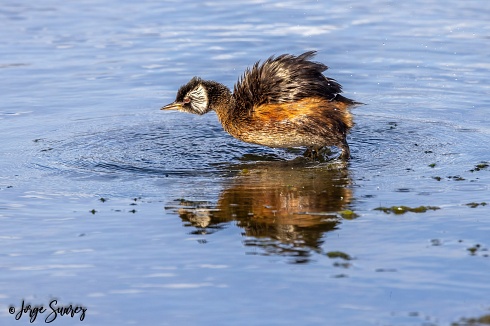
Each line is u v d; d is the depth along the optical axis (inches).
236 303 477.1
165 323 456.8
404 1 1245.1
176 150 783.7
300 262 530.3
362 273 511.2
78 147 786.2
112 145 794.8
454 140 797.2
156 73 1000.2
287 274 512.1
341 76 988.6
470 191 654.5
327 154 776.9
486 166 716.7
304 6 1235.2
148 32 1135.0
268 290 491.5
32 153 768.3
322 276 508.1
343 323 452.8
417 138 807.1
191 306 474.9
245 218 609.6
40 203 642.2
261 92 752.3
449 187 665.6
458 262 522.6
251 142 778.2
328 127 751.1
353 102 772.0
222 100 783.7
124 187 679.1
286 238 571.2
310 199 648.4
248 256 541.3
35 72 999.0
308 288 492.4
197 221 604.4
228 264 529.3
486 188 660.1
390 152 768.3
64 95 938.7
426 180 685.3
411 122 856.3
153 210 627.5
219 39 1106.1
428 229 578.6
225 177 707.4
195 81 797.2
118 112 897.5
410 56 1039.6
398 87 958.4
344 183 684.7
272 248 554.6
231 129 780.0
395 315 459.2
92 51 1065.5
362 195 653.3
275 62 759.7
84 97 935.7
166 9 1228.5
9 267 530.6
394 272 511.5
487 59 1023.6
